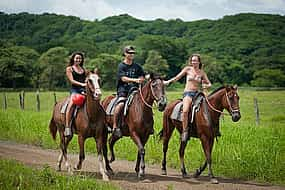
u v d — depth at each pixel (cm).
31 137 1922
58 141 1791
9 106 4062
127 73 1241
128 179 1188
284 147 1481
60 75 8644
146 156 1509
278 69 9544
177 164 1405
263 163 1277
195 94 1212
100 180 1144
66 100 1259
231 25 13488
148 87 1173
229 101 1159
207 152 1182
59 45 11369
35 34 13788
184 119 1203
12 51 9625
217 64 9062
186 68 1226
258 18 13912
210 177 1170
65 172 1222
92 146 1692
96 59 8038
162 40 10056
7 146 1791
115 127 1233
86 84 1163
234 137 1630
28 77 8775
